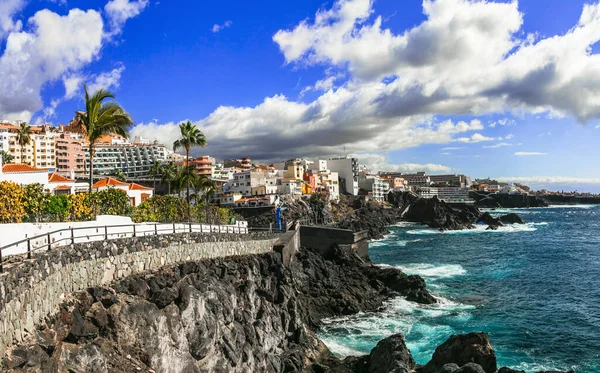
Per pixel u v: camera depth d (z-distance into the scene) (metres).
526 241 119.75
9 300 12.49
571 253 96.00
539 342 40.38
